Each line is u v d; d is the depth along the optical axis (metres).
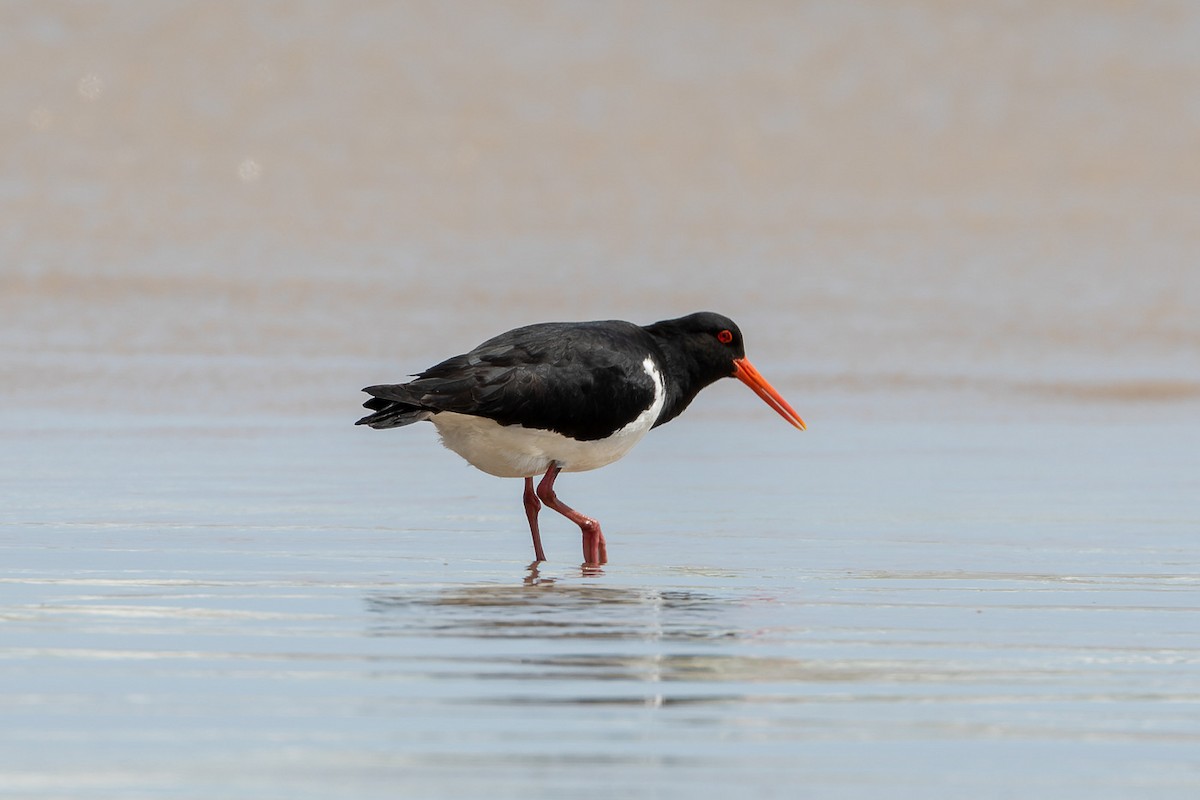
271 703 7.53
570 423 11.62
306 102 34.28
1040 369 21.00
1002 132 35.91
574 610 9.68
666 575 10.95
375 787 6.50
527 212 29.33
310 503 13.52
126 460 15.23
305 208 28.67
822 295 24.58
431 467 15.38
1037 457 16.41
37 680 7.80
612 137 33.97
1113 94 38.28
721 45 39.22
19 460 15.05
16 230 25.98
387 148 32.44
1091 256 27.69
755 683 8.05
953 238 28.64
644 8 40.81
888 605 9.96
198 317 22.00
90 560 10.90
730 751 7.02
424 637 8.86
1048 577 10.94
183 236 26.39
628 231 28.33
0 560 10.83
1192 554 11.84
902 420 18.31
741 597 10.16
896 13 41.91
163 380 18.92
